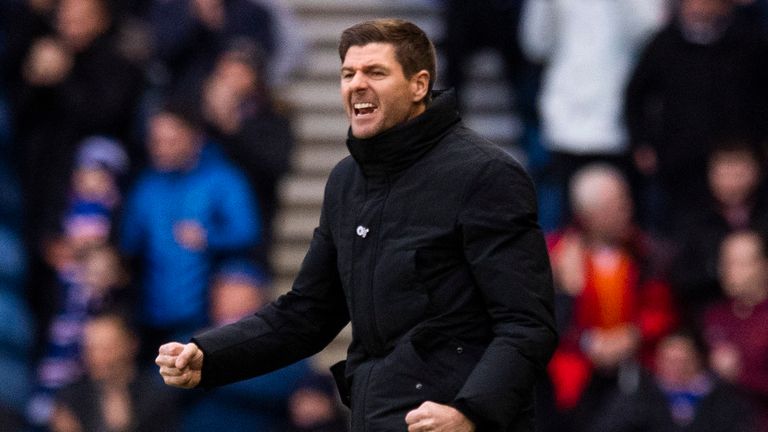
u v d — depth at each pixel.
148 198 35.19
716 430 31.92
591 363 32.91
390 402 16.97
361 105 17.16
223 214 35.19
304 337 18.00
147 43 39.38
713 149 35.41
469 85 40.72
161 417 32.81
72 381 33.06
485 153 17.11
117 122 37.97
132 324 34.34
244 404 33.44
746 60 37.22
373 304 17.19
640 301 33.25
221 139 36.16
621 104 37.47
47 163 38.00
